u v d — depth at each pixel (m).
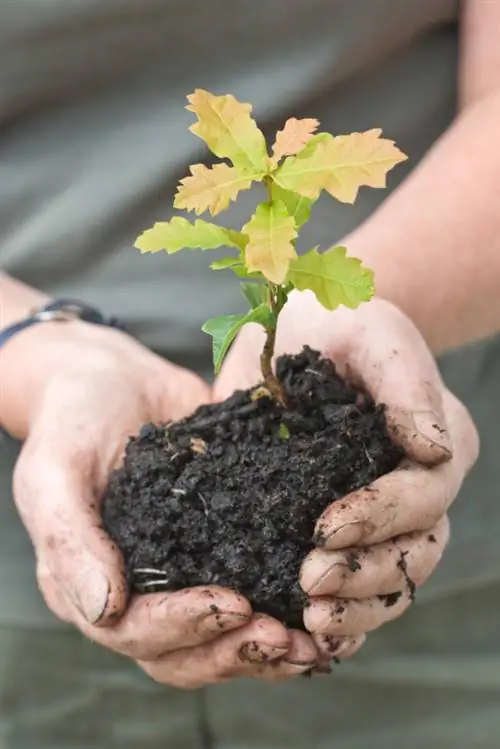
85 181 1.16
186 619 0.99
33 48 1.12
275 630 0.99
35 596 1.18
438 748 1.22
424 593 1.18
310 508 1.00
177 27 1.12
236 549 1.00
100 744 1.22
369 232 1.10
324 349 1.04
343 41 1.13
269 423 1.02
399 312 1.04
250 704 1.21
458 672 1.20
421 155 1.18
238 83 1.14
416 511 0.99
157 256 1.17
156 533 1.01
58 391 1.07
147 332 1.17
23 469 1.05
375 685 1.21
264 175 0.97
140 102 1.15
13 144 1.16
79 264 1.17
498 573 1.19
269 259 0.95
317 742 1.22
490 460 1.18
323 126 1.16
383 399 1.02
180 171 1.15
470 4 1.13
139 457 1.03
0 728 1.21
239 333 1.10
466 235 1.09
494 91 1.13
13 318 1.13
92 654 1.19
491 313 1.10
